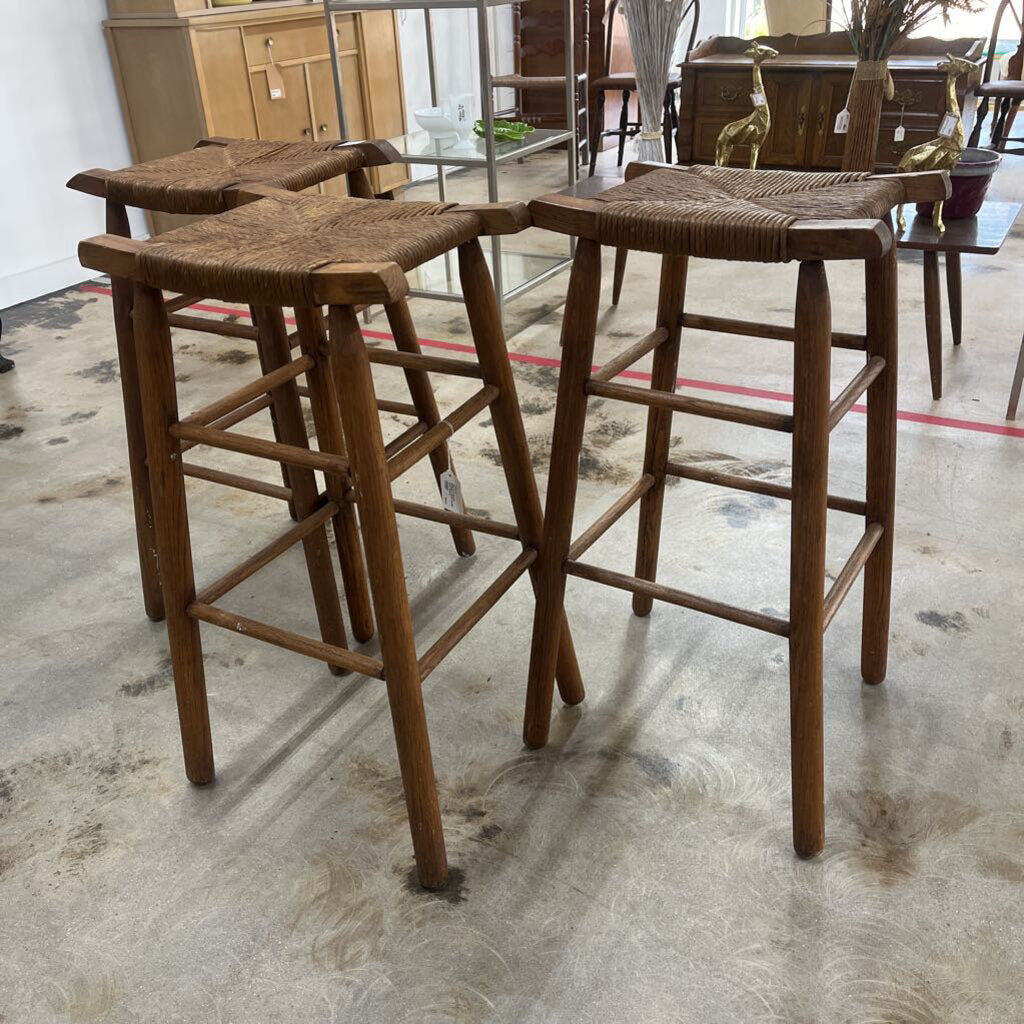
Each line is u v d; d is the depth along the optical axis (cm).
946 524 222
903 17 272
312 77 458
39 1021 128
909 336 317
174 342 351
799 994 126
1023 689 175
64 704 184
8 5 376
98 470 268
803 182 143
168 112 418
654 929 136
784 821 152
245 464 269
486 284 142
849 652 187
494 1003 127
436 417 198
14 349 354
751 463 252
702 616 200
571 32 359
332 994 129
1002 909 136
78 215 421
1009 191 473
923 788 156
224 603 212
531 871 146
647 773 162
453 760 167
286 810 159
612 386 140
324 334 167
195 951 136
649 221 124
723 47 450
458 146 354
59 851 153
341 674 190
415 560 223
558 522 151
